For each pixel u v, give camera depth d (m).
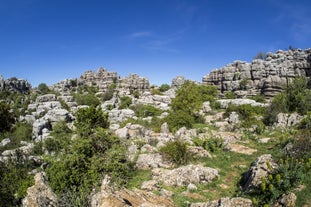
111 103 88.19
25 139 47.44
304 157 16.33
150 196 14.04
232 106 49.62
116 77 144.88
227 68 97.25
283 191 12.85
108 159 18.80
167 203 14.05
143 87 133.50
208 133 32.03
